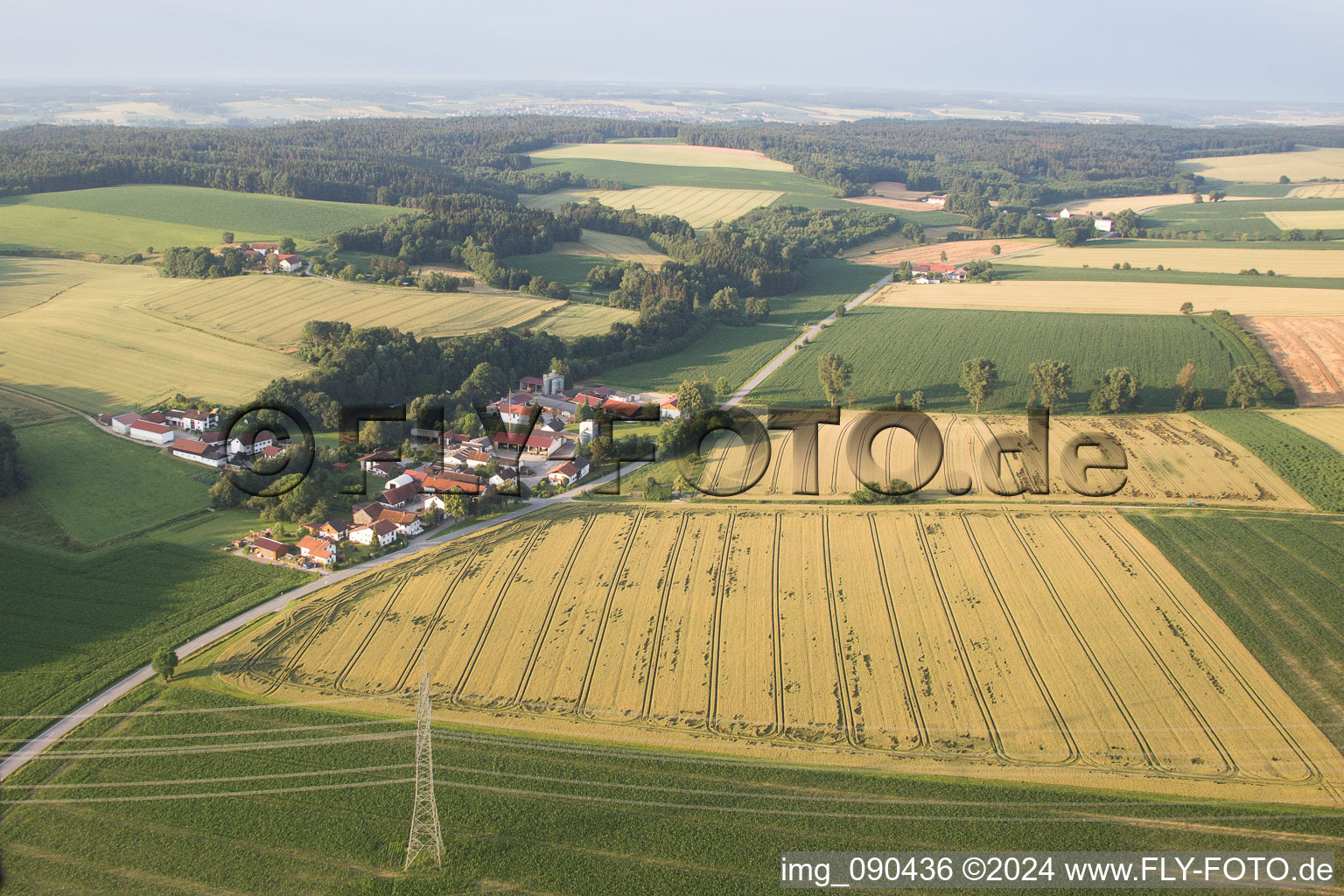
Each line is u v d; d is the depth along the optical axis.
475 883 63.09
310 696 82.75
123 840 66.25
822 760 75.31
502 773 73.25
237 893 61.94
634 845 66.31
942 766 74.38
